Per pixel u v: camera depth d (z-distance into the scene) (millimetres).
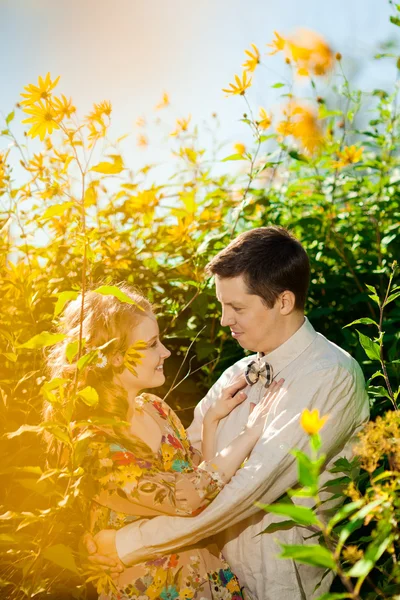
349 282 3293
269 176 3572
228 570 2062
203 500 1860
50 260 2957
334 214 3408
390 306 3238
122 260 2945
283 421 1940
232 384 2199
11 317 2531
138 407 2053
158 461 1967
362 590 2117
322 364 1992
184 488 1842
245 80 2646
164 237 3137
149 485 1820
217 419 2203
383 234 3375
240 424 2158
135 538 1869
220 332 2885
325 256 3240
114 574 1894
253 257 1998
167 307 3006
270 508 1122
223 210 3420
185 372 3008
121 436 1894
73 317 1990
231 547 2090
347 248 3281
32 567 1777
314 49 3150
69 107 1807
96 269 2842
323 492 2023
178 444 2053
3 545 1895
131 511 1872
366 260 3309
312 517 1132
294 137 3203
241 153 2867
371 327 3053
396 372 2660
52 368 2053
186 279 2924
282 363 2068
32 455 2328
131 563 1882
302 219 3293
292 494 1154
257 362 2121
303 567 2035
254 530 2037
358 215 3463
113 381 1932
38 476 2148
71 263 2926
